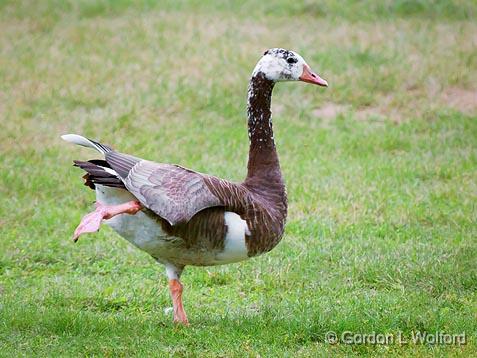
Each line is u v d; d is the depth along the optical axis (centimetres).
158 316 1027
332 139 1753
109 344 911
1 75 2055
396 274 1155
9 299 1071
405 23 2461
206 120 1848
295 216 1387
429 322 977
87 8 2581
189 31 2395
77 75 2070
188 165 1600
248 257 970
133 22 2464
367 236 1302
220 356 884
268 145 1016
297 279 1158
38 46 2266
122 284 1142
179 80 2023
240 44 2289
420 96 1986
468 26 2433
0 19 2472
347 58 2167
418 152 1692
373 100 1967
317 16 2547
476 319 998
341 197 1459
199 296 1110
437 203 1438
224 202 922
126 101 1920
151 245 933
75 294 1091
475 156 1650
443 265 1170
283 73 1026
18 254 1232
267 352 897
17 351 891
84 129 1773
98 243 1276
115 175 895
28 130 1762
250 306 1074
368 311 1018
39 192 1477
